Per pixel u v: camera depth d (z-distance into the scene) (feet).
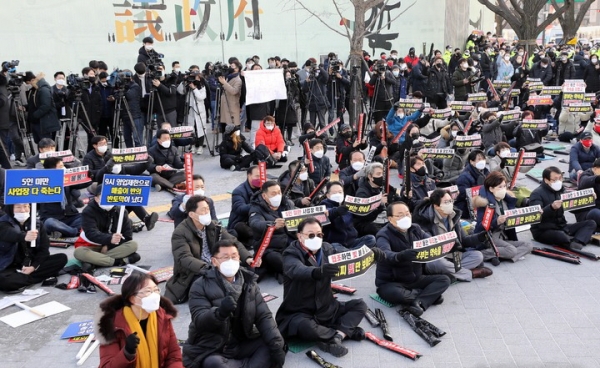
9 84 41.06
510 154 31.48
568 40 102.37
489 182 24.39
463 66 57.98
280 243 22.68
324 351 17.24
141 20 57.93
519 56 72.02
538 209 23.86
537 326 18.71
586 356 16.88
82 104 41.01
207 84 52.65
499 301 20.59
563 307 19.99
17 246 21.99
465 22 94.68
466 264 22.80
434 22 85.05
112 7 56.08
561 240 24.94
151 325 12.94
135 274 12.78
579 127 47.55
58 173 21.56
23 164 42.57
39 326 19.34
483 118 40.47
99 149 32.60
